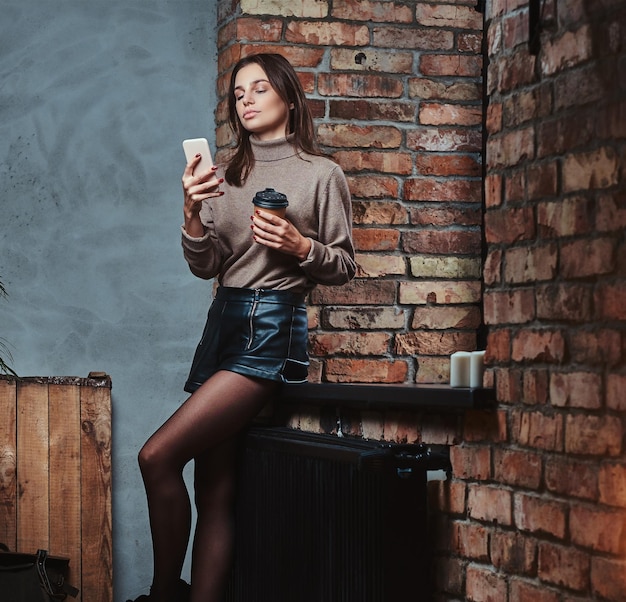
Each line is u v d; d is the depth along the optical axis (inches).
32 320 134.1
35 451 127.2
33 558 117.6
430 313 129.6
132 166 136.6
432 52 130.9
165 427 106.7
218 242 111.5
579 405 77.7
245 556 115.0
